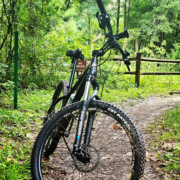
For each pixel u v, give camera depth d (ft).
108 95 21.26
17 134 10.35
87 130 5.84
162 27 75.36
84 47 24.85
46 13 22.38
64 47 23.66
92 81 6.23
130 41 83.51
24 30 21.43
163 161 8.33
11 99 15.65
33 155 5.68
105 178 7.04
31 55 21.63
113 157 8.40
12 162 7.61
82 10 55.21
